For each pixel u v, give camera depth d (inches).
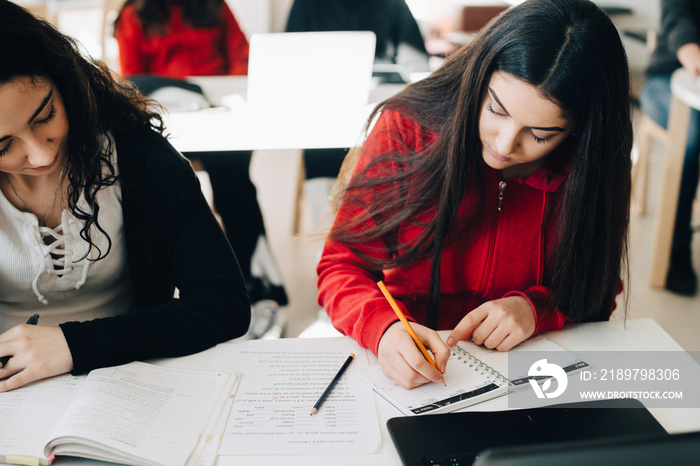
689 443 21.7
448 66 44.0
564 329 41.9
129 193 41.8
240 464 30.1
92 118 38.1
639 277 100.3
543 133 36.4
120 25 102.3
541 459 21.3
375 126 46.8
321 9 106.3
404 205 44.3
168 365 37.7
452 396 34.4
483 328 39.6
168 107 77.5
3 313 43.4
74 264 41.9
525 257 45.5
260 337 81.1
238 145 70.1
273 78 76.0
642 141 112.3
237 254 92.9
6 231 40.0
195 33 103.5
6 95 31.3
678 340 85.4
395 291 47.5
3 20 32.2
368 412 33.5
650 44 119.2
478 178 41.7
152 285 44.8
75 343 36.0
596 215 40.1
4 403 33.3
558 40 34.4
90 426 30.7
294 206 117.6
